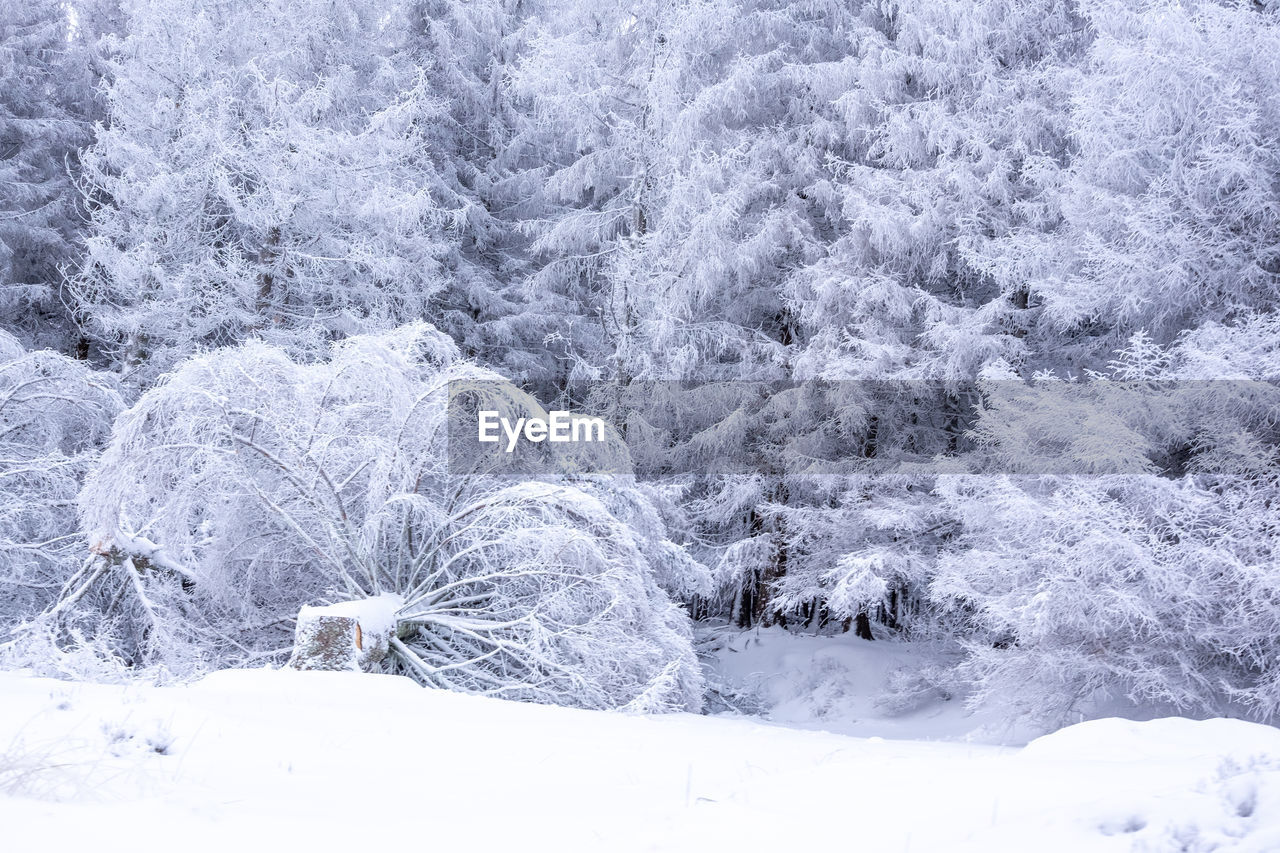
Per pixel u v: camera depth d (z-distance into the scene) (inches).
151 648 415.8
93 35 1001.5
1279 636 332.8
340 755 152.2
